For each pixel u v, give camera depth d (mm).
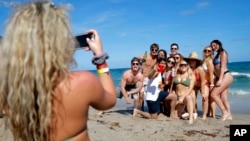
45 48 1421
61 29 1480
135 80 8328
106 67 1811
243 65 41062
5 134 1738
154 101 7887
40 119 1424
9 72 1420
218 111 9867
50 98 1430
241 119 8055
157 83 7945
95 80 1586
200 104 11625
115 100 1800
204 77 7875
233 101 13617
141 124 7297
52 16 1482
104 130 6574
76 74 1551
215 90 7965
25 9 1499
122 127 6922
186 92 7723
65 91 1475
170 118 8109
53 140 1497
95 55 1793
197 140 5848
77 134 1566
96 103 1634
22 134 1469
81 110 1536
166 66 8500
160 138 5973
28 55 1398
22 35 1426
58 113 1477
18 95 1405
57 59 1438
